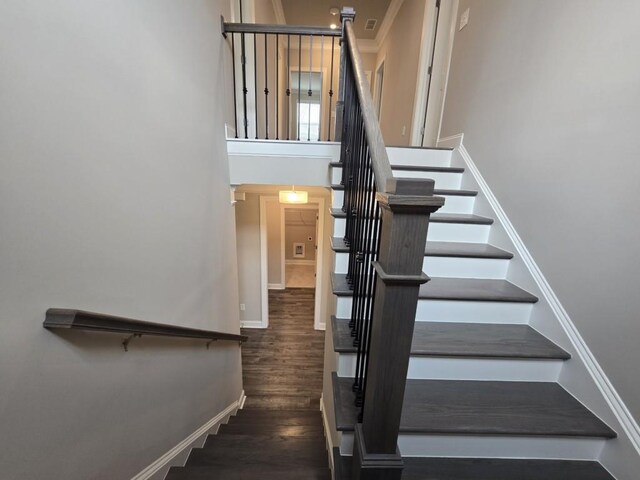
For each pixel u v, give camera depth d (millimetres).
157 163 1242
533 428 1120
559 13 1494
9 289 624
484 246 1959
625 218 1117
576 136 1371
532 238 1646
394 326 794
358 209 1388
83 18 794
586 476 1102
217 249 2125
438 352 1330
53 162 718
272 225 5863
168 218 1364
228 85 2334
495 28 2076
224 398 2373
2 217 601
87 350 881
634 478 1043
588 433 1111
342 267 1744
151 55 1163
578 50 1371
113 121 943
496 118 2037
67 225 773
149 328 1127
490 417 1167
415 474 1099
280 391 3404
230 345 2529
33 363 692
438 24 3182
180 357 1554
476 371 1365
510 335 1479
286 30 2148
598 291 1221
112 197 956
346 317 1563
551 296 1464
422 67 3469
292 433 1993
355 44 1692
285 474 1426
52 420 756
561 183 1455
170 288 1408
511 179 1858
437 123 3207
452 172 2410
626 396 1092
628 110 1121
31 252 671
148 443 1260
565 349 1352
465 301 1565
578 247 1335
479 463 1140
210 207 1942
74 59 769
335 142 2361
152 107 1183
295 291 6152
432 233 2023
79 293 828
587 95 1314
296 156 2381
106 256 939
